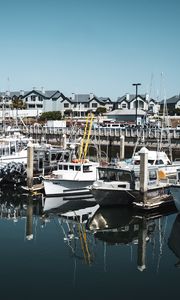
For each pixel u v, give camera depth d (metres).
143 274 19.06
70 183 34.12
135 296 16.64
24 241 23.73
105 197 30.30
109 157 53.72
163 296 16.67
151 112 89.94
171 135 51.25
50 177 34.41
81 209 32.03
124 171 30.64
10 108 87.56
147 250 22.64
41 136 64.31
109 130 57.47
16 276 18.55
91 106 116.94
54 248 22.55
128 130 56.00
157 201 29.67
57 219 29.05
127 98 115.94
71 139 52.91
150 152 36.03
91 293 16.86
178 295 16.78
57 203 33.94
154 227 26.88
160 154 36.34
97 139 57.94
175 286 17.73
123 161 39.69
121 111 93.56
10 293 16.77
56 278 18.45
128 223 27.77
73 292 16.94
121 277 18.77
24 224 27.56
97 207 32.41
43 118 89.88
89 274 18.94
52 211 31.31
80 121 78.06
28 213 30.62
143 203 29.12
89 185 34.75
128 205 30.92
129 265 20.27
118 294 16.84
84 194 34.97
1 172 37.75
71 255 21.41
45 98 112.38
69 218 29.34
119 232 26.03
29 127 67.38
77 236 25.00
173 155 51.12
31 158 35.72
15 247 22.61
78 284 17.77
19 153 39.97
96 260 20.84
